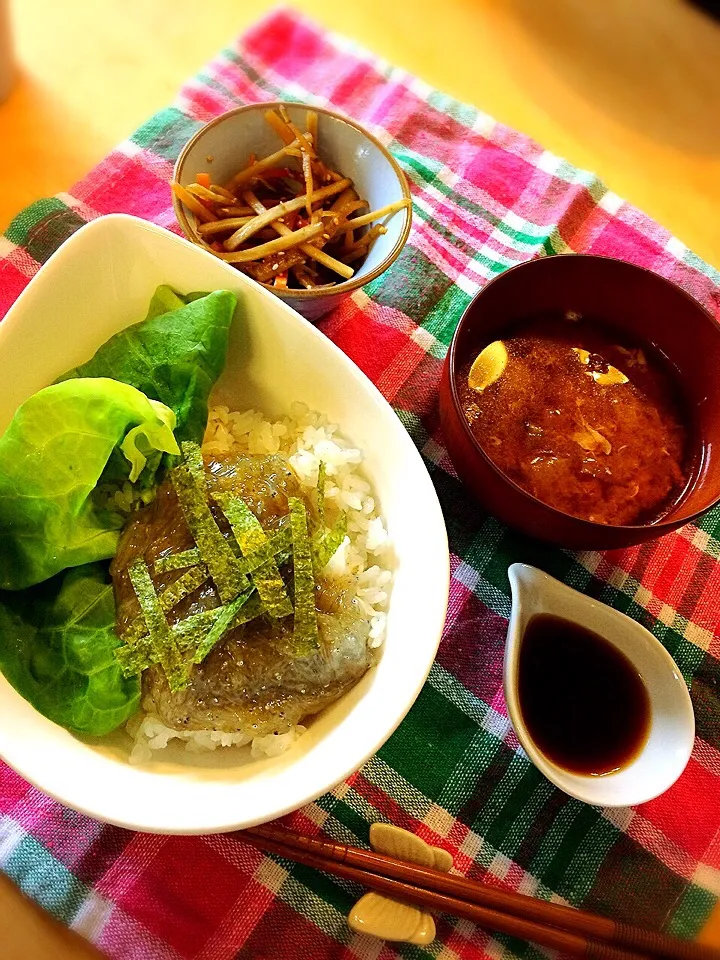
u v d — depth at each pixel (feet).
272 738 0.97
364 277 1.16
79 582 1.01
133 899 1.01
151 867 1.03
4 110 1.45
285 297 1.15
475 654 1.18
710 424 1.17
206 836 1.05
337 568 1.03
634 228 1.53
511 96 1.64
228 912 1.02
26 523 0.97
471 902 1.02
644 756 1.09
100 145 1.46
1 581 0.96
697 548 1.29
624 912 1.09
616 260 1.16
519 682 1.15
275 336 1.08
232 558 0.97
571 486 1.15
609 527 0.99
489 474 1.03
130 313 1.12
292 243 1.22
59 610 0.99
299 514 0.99
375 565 1.08
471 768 1.12
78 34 1.55
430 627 0.91
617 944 1.02
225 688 0.95
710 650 1.24
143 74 1.54
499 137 1.57
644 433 1.20
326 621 0.99
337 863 1.02
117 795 0.86
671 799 1.15
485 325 1.20
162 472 1.08
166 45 1.58
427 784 1.11
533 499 1.00
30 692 0.94
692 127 1.66
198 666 0.95
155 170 1.42
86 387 0.95
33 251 1.32
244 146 1.28
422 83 1.59
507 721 1.15
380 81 1.59
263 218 1.23
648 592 1.25
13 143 1.43
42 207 1.35
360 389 1.03
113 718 0.95
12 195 1.39
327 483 1.07
